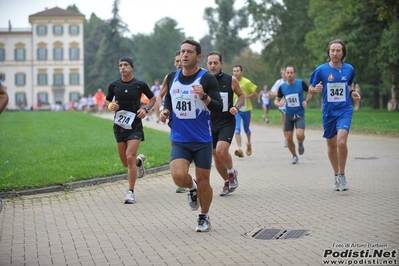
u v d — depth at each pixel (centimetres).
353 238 788
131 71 1126
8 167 1512
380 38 4072
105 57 10869
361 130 2817
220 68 1112
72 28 10975
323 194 1130
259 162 1662
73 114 6538
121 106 1121
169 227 888
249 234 830
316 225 873
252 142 2334
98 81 10775
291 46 6512
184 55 821
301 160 1692
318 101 9356
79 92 11000
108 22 10881
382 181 1270
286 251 732
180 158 832
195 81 828
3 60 10950
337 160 1177
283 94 1600
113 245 781
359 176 1345
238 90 1125
